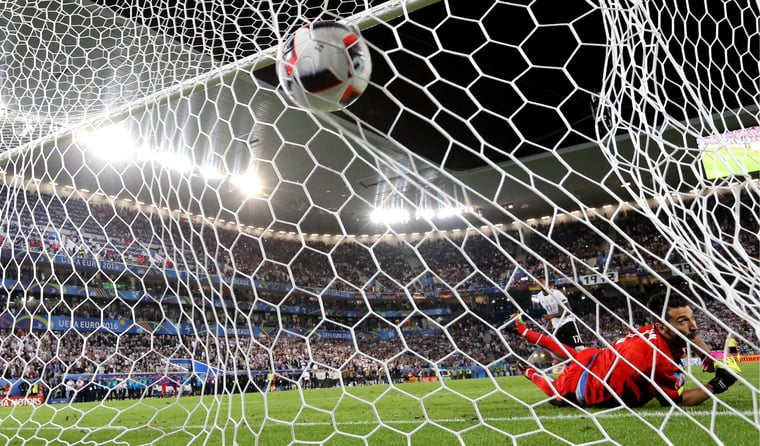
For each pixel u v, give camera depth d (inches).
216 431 126.4
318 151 615.5
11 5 215.0
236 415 188.5
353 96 72.2
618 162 81.1
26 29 233.3
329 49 69.6
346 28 72.2
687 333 106.9
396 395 280.5
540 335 131.7
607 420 103.7
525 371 135.6
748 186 79.4
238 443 106.0
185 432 127.4
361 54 71.4
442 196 59.8
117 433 137.8
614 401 118.7
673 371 110.4
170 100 117.6
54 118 165.0
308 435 114.3
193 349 110.3
